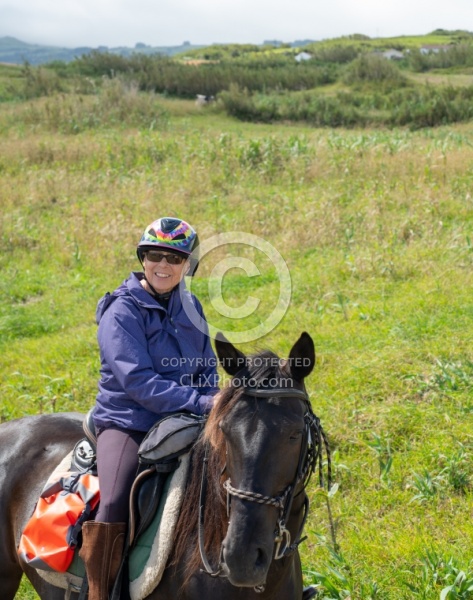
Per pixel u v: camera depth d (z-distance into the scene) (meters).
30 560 3.24
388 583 4.28
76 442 3.65
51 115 23.31
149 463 3.08
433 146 16.05
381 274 9.26
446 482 5.12
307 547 4.71
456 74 46.09
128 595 3.12
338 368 6.88
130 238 11.85
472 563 4.26
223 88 36.31
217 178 15.17
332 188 13.75
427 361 6.82
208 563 2.86
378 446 5.44
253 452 2.59
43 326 9.18
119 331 3.20
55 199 14.88
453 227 10.66
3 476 3.66
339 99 31.11
